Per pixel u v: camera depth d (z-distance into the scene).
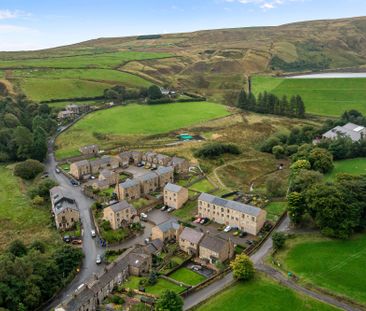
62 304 95.88
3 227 147.75
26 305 98.12
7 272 101.56
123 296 104.25
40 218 155.12
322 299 100.00
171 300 92.50
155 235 134.25
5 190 182.00
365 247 122.50
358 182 140.38
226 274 113.94
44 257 113.56
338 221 129.12
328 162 190.25
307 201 134.25
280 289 104.56
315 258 117.50
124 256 118.25
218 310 97.75
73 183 192.25
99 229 142.62
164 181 184.75
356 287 103.56
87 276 116.31
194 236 126.44
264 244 130.12
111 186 186.50
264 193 168.75
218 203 146.25
